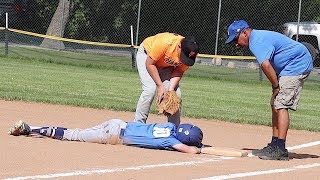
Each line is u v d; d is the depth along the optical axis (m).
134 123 17.05
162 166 14.52
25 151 15.19
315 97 39.03
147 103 17.83
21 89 30.67
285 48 16.47
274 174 14.43
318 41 50.66
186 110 27.64
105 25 57.56
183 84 41.44
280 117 16.55
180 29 55.22
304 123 26.00
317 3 54.59
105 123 17.05
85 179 12.79
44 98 27.55
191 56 17.12
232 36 16.64
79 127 20.42
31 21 59.78
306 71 16.56
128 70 47.81
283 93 16.48
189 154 16.33
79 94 30.81
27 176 12.73
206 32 54.25
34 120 21.30
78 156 15.05
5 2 59.41
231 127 23.72
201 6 54.56
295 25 51.31
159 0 55.66
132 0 56.38
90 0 57.97
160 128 16.67
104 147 16.45
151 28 56.03
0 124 19.48
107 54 53.84
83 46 56.47
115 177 13.09
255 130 23.34
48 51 54.00
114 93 32.53
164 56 17.22
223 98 34.56
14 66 43.94
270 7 53.78
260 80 46.34
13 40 56.41
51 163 14.07
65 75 40.66
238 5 54.06
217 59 51.62
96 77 41.06
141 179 13.05
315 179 14.16
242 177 13.83
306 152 18.78
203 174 13.89
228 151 16.61
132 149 16.42
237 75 48.34
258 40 16.41
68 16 57.12
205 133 21.59
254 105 32.06
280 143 16.62
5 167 13.42
